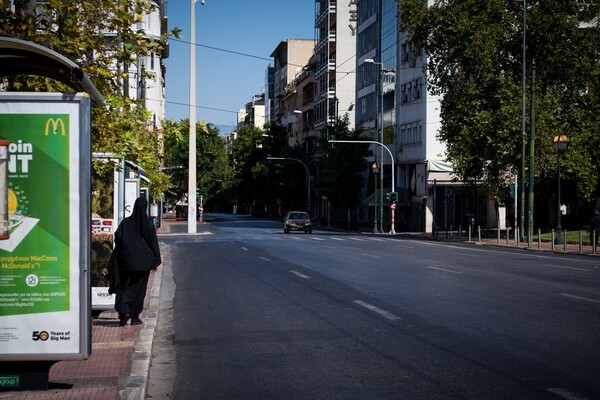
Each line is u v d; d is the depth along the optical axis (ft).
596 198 162.50
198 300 52.24
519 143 137.80
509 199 160.76
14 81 37.11
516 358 30.12
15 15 35.78
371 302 47.96
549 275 65.10
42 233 24.03
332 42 308.19
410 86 213.25
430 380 26.73
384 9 238.89
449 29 141.38
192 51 183.21
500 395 24.43
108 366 28.99
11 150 23.88
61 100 23.93
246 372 28.99
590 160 142.10
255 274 69.92
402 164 223.71
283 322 41.04
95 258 43.68
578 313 41.86
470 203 204.13
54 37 36.29
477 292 52.21
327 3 311.27
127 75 39.09
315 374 28.25
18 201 23.97
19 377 24.71
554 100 139.23
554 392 24.63
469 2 142.10
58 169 23.99
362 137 244.42
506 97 138.31
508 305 45.34
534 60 140.87
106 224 43.78
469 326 37.91
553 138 135.44
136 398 23.81
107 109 39.47
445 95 151.02
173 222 311.88
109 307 43.65
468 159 141.08
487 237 160.15
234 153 413.39
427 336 35.45
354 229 235.20
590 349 31.76
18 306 24.04
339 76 303.68
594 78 143.64
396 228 216.54
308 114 364.58
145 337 35.65
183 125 54.44
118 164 42.14
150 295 54.60
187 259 93.56
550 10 141.69
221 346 34.65
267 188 370.32
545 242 133.90
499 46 144.15
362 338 35.47
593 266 76.02
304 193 337.31
